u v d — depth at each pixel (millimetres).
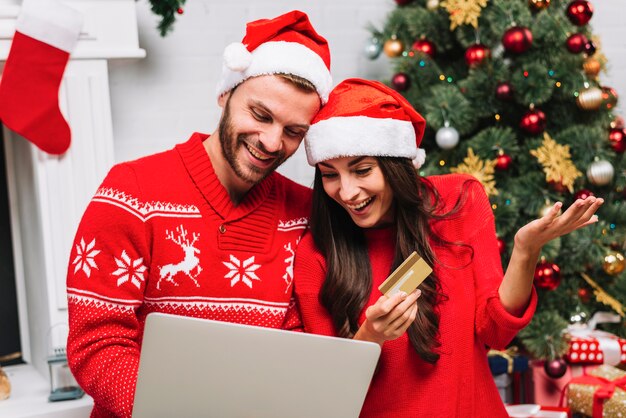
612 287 2529
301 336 1107
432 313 1421
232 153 1393
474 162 2285
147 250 1408
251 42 1383
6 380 2000
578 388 2201
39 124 1923
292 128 1390
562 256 2428
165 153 1490
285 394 1129
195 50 2584
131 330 1407
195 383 1125
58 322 2018
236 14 2623
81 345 1358
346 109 1398
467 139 2424
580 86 2330
